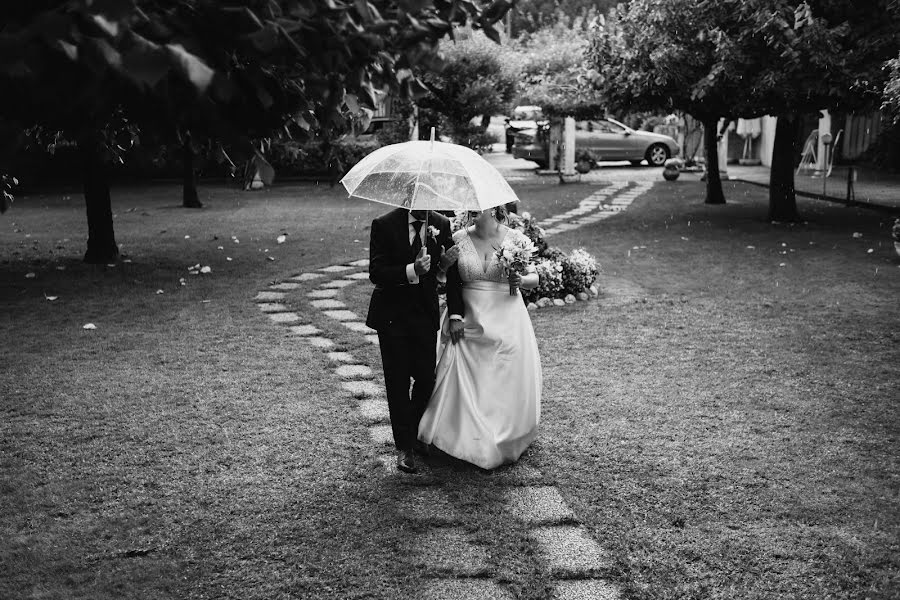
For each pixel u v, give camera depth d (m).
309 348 7.71
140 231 15.52
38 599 3.69
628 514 4.48
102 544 4.17
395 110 22.47
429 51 2.52
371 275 4.97
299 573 3.92
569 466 5.12
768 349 7.65
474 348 5.11
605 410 6.11
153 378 6.82
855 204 17.77
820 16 12.95
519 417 5.07
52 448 5.38
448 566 3.95
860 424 5.79
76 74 1.99
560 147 24.83
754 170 26.83
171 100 2.26
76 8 1.84
